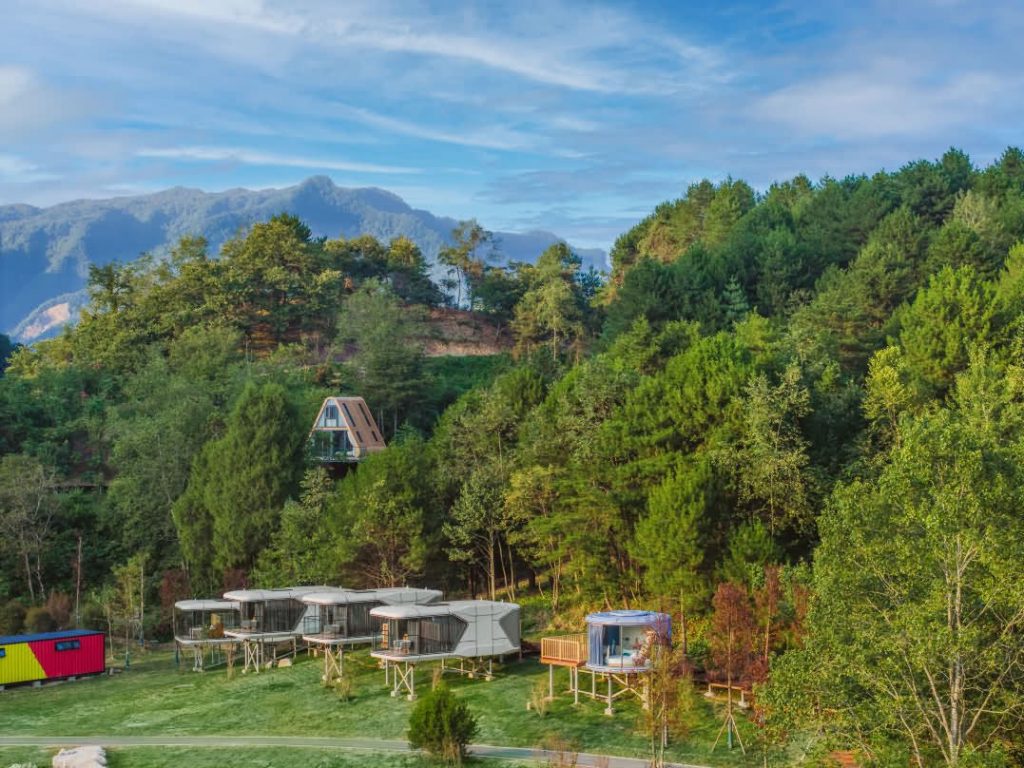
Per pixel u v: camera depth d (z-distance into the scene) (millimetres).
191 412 105062
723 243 154750
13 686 66875
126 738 52062
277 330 152250
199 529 90938
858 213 143500
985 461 32375
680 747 45656
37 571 95062
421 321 168625
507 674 60281
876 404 67250
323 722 53375
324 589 71812
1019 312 80438
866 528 33375
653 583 60531
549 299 152500
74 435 124562
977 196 142750
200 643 69750
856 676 32438
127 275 158625
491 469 79688
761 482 61969
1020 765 32219
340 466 107688
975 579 31266
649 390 70188
